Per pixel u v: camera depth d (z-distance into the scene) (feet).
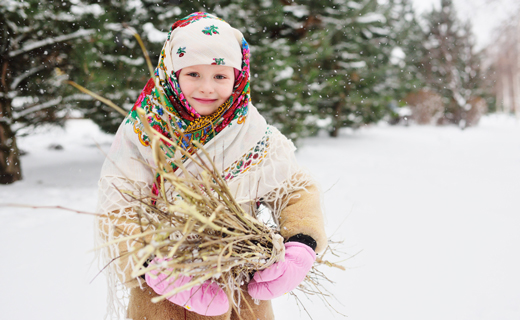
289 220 4.00
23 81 20.34
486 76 74.95
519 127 67.15
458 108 69.31
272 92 24.22
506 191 17.51
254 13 23.94
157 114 3.78
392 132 54.60
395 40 44.24
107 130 21.95
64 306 7.21
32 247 10.52
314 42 33.60
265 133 4.36
